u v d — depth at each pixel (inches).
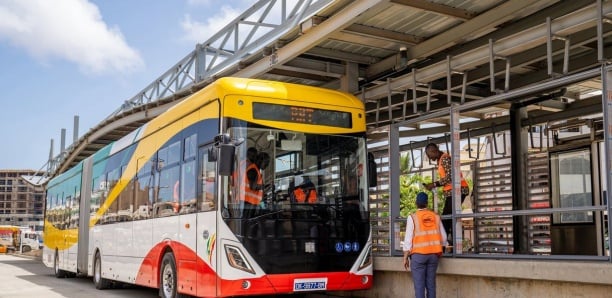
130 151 563.8
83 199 719.7
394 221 451.2
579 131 512.1
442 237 385.1
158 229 470.0
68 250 775.1
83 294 589.3
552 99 539.8
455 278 392.8
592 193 467.2
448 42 465.4
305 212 384.8
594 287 304.7
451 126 405.4
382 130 484.7
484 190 577.9
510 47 372.8
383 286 449.1
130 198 546.9
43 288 663.1
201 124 406.3
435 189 489.1
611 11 318.0
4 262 1425.9
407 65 504.1
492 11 424.8
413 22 462.6
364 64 550.9
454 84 524.1
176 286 429.4
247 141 375.9
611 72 305.1
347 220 398.6
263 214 372.2
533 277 325.7
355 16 424.2
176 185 442.3
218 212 368.2
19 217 6643.7
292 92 397.4
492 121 605.9
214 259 368.8
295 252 377.7
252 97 383.2
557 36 345.1
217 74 630.5
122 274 552.1
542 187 519.2
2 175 6663.4
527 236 524.1
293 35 497.7
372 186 414.9
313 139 397.7
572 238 476.7
